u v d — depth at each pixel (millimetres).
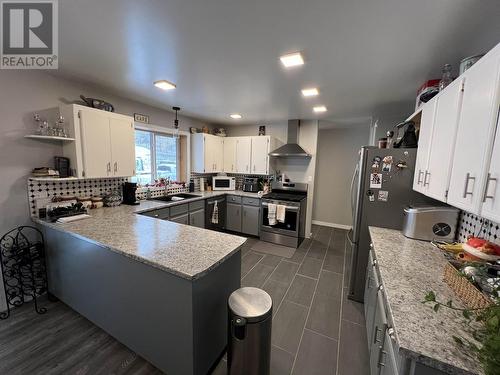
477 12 1171
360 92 2529
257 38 1494
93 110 2385
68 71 2111
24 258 2045
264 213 4086
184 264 1335
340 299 2422
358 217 2324
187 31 1433
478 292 922
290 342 1823
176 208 3314
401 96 2639
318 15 1237
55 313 2051
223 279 1573
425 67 1857
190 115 4094
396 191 2180
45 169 2145
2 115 1966
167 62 1887
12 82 2004
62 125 2307
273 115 3934
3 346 1694
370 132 4180
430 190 1568
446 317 922
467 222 1684
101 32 1461
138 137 3529
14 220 2084
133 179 3438
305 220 4391
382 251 1606
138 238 1746
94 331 1849
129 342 1642
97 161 2447
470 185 1052
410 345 775
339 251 3750
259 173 4480
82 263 1869
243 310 1352
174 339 1388
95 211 2562
